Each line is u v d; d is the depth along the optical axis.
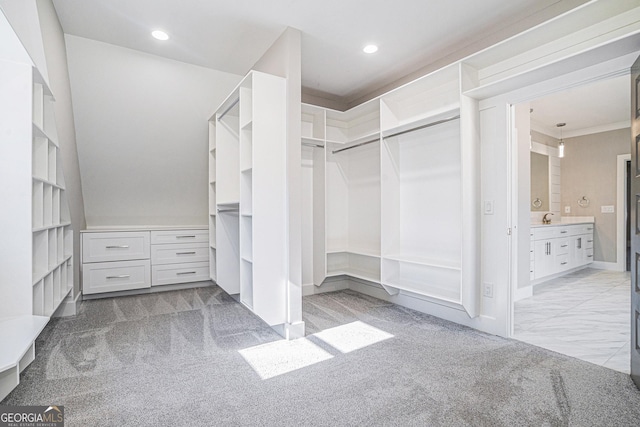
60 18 2.55
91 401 1.65
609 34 2.03
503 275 2.54
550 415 1.54
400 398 1.69
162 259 3.95
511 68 2.51
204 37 2.83
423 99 3.20
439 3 2.36
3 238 1.98
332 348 2.34
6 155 1.98
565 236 4.77
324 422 1.49
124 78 3.14
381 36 2.81
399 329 2.73
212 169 3.93
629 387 1.79
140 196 4.07
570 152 5.71
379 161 3.80
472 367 2.03
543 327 2.77
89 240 3.57
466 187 2.59
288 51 2.63
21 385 1.80
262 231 2.49
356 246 4.12
